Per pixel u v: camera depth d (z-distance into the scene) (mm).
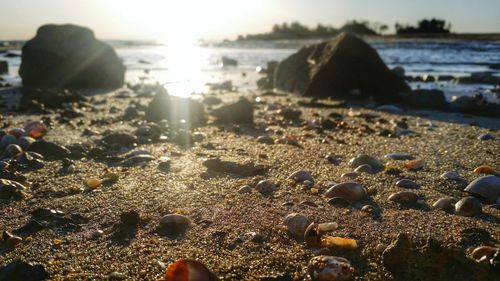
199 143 621
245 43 15273
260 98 1225
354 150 578
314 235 300
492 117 893
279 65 1519
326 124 745
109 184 432
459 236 302
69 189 414
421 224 326
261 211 359
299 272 269
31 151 538
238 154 554
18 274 256
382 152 567
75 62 1541
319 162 515
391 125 779
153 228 330
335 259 268
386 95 1221
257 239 308
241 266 275
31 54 1518
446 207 360
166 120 780
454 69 2510
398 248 269
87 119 839
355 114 904
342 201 372
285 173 471
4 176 434
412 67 2664
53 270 270
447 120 839
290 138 633
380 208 362
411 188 414
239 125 774
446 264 259
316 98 1180
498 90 1440
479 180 403
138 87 1541
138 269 272
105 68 1600
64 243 306
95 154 541
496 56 3869
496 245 288
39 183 432
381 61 1279
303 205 368
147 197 396
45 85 1527
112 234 319
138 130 675
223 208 368
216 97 1212
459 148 583
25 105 968
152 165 499
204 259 284
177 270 242
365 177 451
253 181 435
